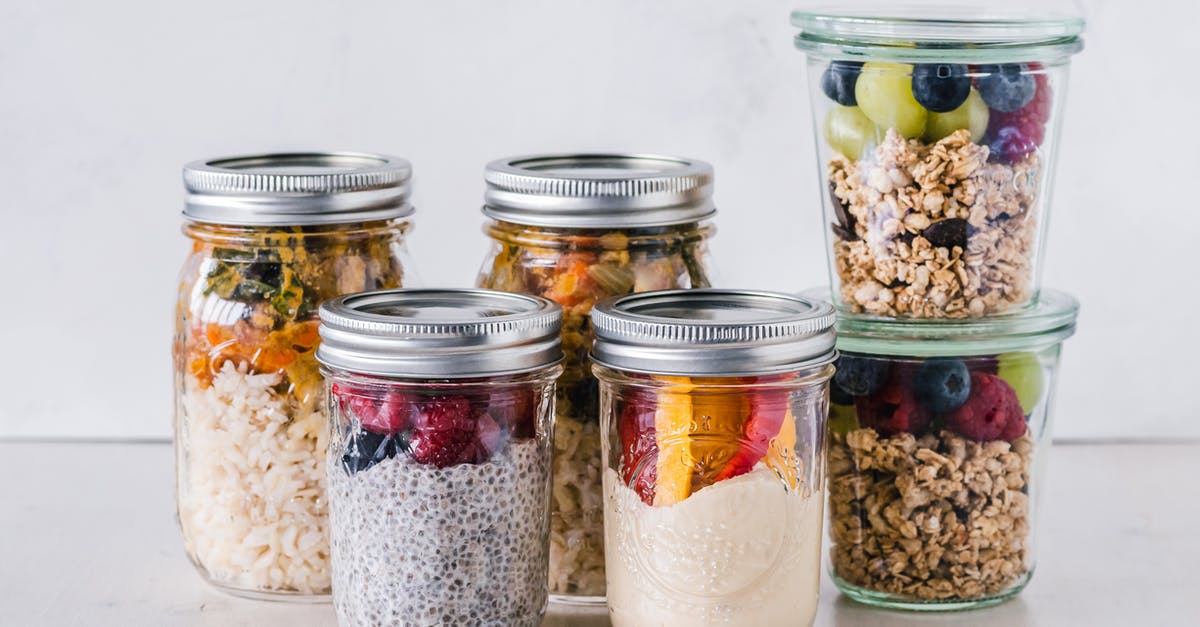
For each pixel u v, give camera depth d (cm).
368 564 94
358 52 150
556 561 107
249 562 108
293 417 105
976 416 104
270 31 150
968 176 101
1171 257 152
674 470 92
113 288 156
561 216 101
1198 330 153
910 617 107
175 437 112
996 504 106
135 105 151
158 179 153
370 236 107
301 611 109
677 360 90
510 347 92
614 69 149
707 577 92
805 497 96
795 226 152
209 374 105
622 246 103
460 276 154
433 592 94
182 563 119
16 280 155
